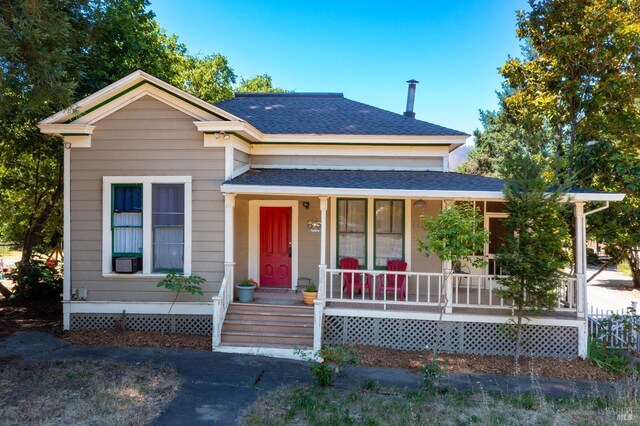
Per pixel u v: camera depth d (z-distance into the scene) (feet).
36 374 24.49
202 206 32.94
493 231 40.09
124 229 33.63
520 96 44.73
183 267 33.19
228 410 20.33
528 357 30.35
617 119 39.78
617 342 31.89
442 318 31.01
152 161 33.06
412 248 37.22
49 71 25.04
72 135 33.22
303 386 23.68
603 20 37.01
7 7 23.98
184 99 32.40
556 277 28.58
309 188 30.89
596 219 39.75
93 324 33.60
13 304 42.73
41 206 50.60
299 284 38.52
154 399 21.38
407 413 20.24
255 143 39.17
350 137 38.17
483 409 21.08
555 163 33.09
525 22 42.29
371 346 31.50
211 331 33.12
